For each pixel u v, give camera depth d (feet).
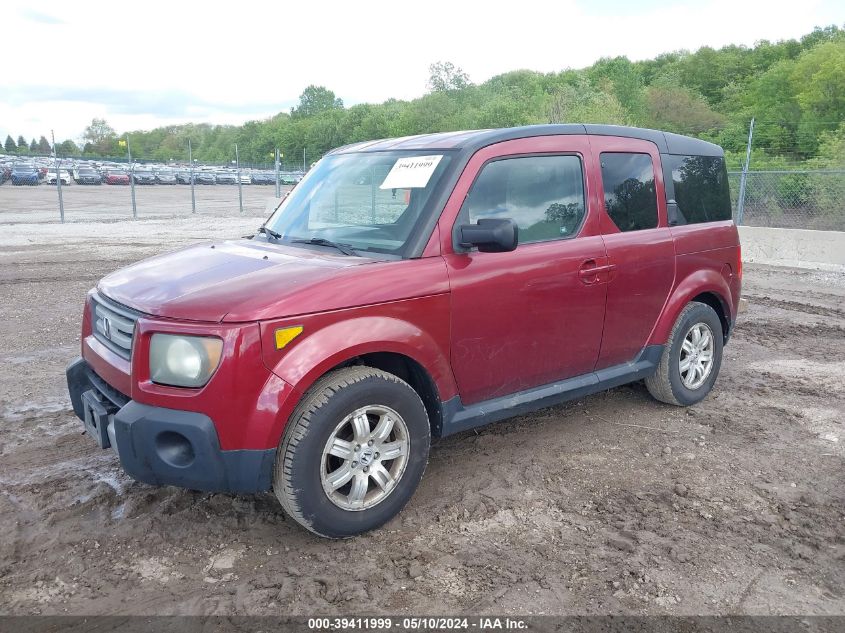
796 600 9.90
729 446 15.34
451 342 12.21
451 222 12.31
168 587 10.07
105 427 11.24
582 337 14.46
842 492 13.21
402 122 208.33
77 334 24.88
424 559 10.80
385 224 12.72
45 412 17.04
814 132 153.89
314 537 11.42
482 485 13.33
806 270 42.83
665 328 16.30
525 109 175.83
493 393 13.33
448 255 12.23
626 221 15.40
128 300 11.15
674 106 218.79
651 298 15.84
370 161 14.12
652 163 16.28
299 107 488.85
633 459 14.60
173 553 10.94
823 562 10.85
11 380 19.48
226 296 10.44
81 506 12.30
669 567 10.64
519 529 11.72
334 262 11.70
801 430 16.37
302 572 10.45
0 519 11.88
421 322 11.68
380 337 11.05
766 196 63.98
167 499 12.55
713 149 18.25
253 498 12.65
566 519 12.07
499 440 15.55
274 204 91.91
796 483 13.56
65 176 177.88
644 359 16.24
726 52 299.38
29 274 38.47
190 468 10.19
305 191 14.97
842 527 11.90
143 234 62.95
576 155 14.61
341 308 10.75
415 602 9.77
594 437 15.76
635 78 224.94
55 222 76.48
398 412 11.41
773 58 281.13
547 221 13.92
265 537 11.41
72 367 12.72
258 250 13.02
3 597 9.80
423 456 11.87
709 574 10.48
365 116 286.46
